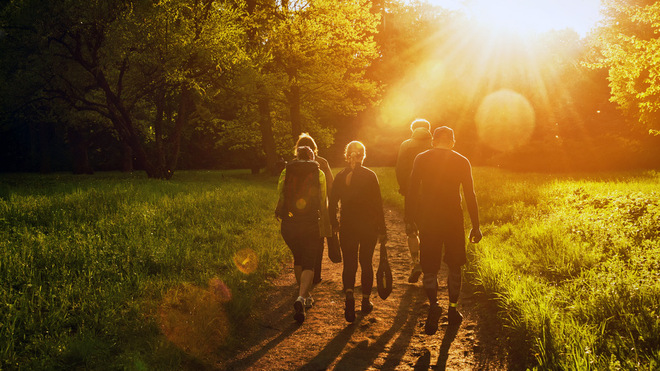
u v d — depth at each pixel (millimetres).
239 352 4090
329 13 22484
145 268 5785
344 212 4863
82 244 6273
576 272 5223
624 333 3580
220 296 5023
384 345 4184
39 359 3494
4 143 42094
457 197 4473
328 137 28766
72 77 17828
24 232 6797
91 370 3453
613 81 17469
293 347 4184
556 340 3480
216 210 10188
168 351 3723
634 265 5117
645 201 8758
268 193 15211
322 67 23797
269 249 7355
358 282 6281
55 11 15375
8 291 4551
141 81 18969
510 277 5070
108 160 45438
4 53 16469
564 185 13711
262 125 26219
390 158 42875
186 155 49312
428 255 4438
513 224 8859
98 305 4418
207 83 20875
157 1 17000
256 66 21297
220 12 18688
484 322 4535
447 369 3646
